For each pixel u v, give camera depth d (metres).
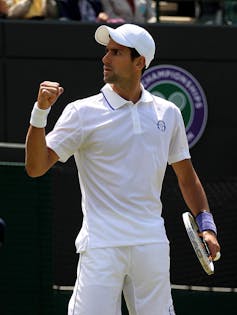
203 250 13.93
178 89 23.84
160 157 13.95
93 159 13.74
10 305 19.20
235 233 21.75
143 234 13.65
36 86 23.77
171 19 28.22
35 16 25.39
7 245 19.11
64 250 21.14
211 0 27.69
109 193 13.68
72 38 23.69
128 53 13.82
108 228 13.60
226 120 23.95
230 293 21.72
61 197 21.16
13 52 23.70
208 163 23.92
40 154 13.30
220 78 23.88
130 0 26.44
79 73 23.77
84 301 13.56
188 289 21.70
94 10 26.11
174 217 21.61
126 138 13.68
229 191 21.83
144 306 13.84
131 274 13.74
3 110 23.80
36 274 19.19
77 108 13.75
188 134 23.91
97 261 13.52
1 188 19.00
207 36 23.81
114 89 13.93
